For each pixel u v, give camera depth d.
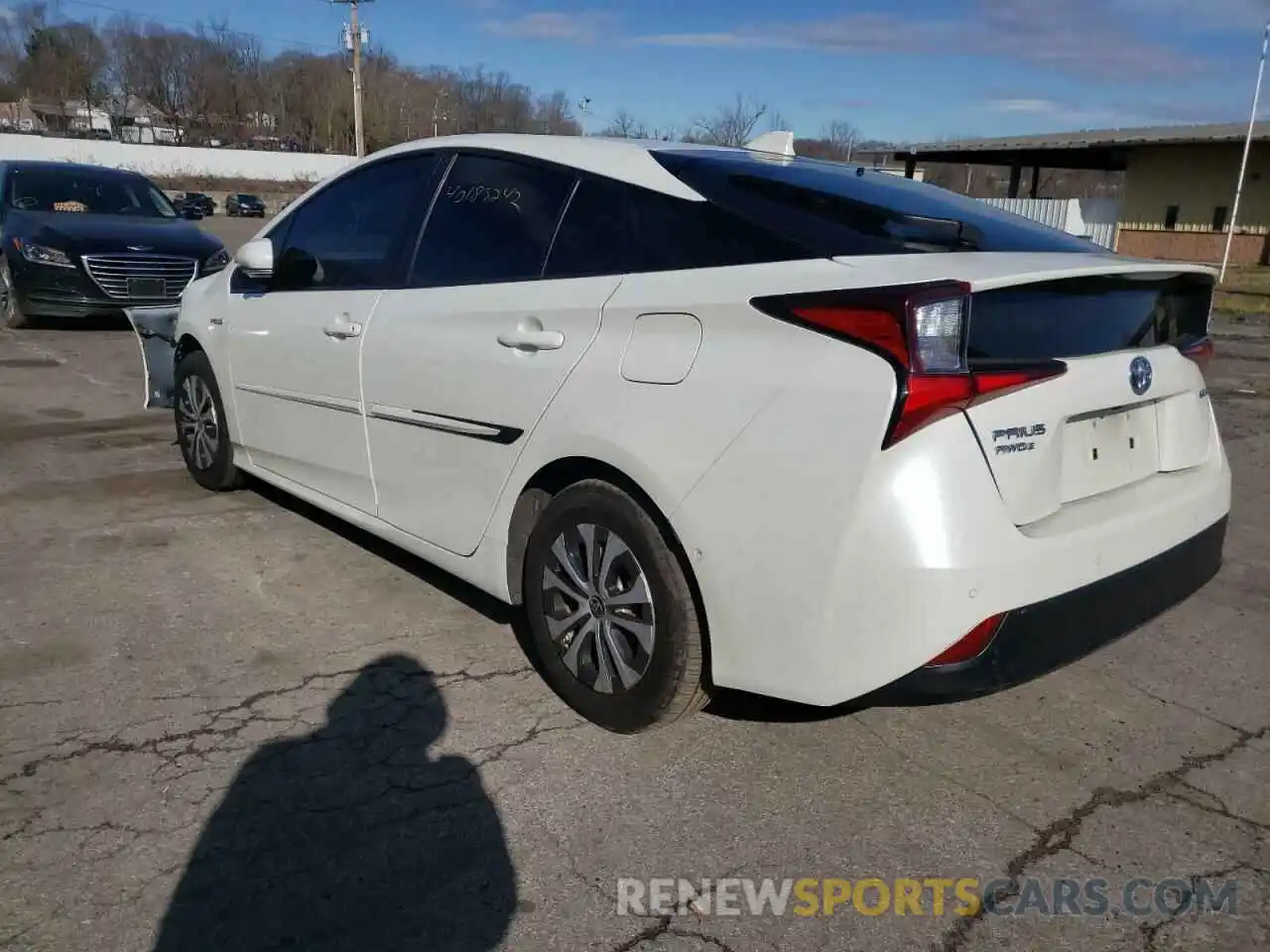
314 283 4.24
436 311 3.51
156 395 5.88
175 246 10.76
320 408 4.12
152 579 4.17
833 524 2.41
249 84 87.12
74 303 10.27
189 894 2.35
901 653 2.37
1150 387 2.80
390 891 2.39
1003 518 2.40
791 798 2.79
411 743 3.00
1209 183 28.30
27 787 2.72
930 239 2.79
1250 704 3.41
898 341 2.33
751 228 2.81
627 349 2.85
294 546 4.59
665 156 3.20
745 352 2.59
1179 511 2.84
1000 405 2.42
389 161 4.04
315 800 2.71
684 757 2.97
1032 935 2.32
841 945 2.27
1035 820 2.73
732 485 2.58
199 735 3.01
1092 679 3.56
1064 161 32.47
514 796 2.76
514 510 3.28
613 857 2.54
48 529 4.75
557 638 3.16
